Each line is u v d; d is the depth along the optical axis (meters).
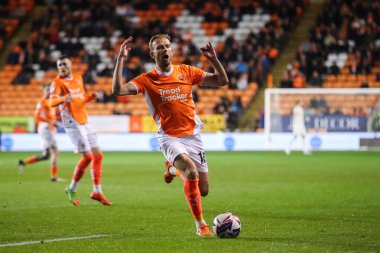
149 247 13.20
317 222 16.73
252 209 19.56
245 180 29.28
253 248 12.91
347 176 30.92
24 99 62.81
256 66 61.25
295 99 56.50
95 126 55.38
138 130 55.19
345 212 18.72
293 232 15.08
